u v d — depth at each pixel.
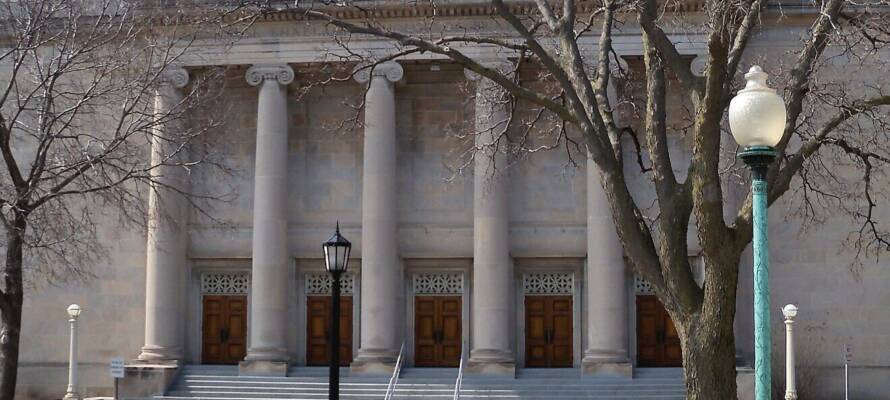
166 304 39.75
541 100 18.83
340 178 41.56
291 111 41.88
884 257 39.25
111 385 41.16
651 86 18.34
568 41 19.16
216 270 41.84
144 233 36.88
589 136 17.95
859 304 39.22
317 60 38.59
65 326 41.72
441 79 41.47
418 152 41.44
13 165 27.72
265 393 37.66
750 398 36.06
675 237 17.41
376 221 39.28
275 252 39.62
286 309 40.25
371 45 39.22
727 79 17.39
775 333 39.22
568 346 40.53
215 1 37.06
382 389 37.47
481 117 37.69
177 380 39.03
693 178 16.92
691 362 16.91
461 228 40.94
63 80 37.03
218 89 39.50
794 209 39.31
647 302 40.31
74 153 34.53
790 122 17.42
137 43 38.75
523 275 41.03
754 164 12.83
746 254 38.03
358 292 41.31
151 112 37.78
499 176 38.53
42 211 32.72
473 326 40.09
